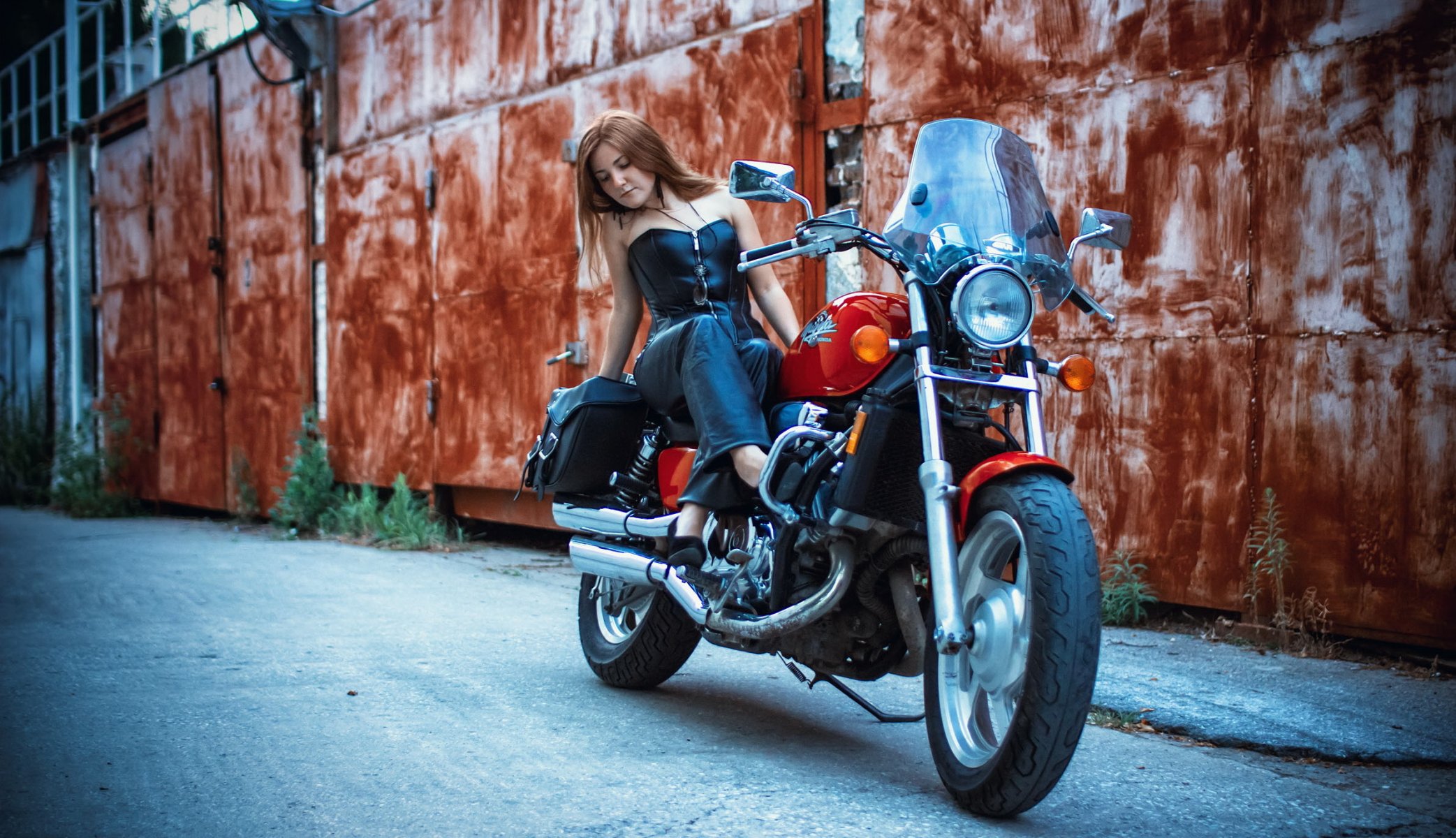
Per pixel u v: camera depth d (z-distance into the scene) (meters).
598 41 7.00
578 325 7.03
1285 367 4.36
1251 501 4.45
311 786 2.78
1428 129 4.03
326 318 9.47
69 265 13.83
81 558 7.49
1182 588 4.62
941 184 2.81
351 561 7.10
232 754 3.04
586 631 3.98
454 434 8.05
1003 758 2.43
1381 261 4.13
